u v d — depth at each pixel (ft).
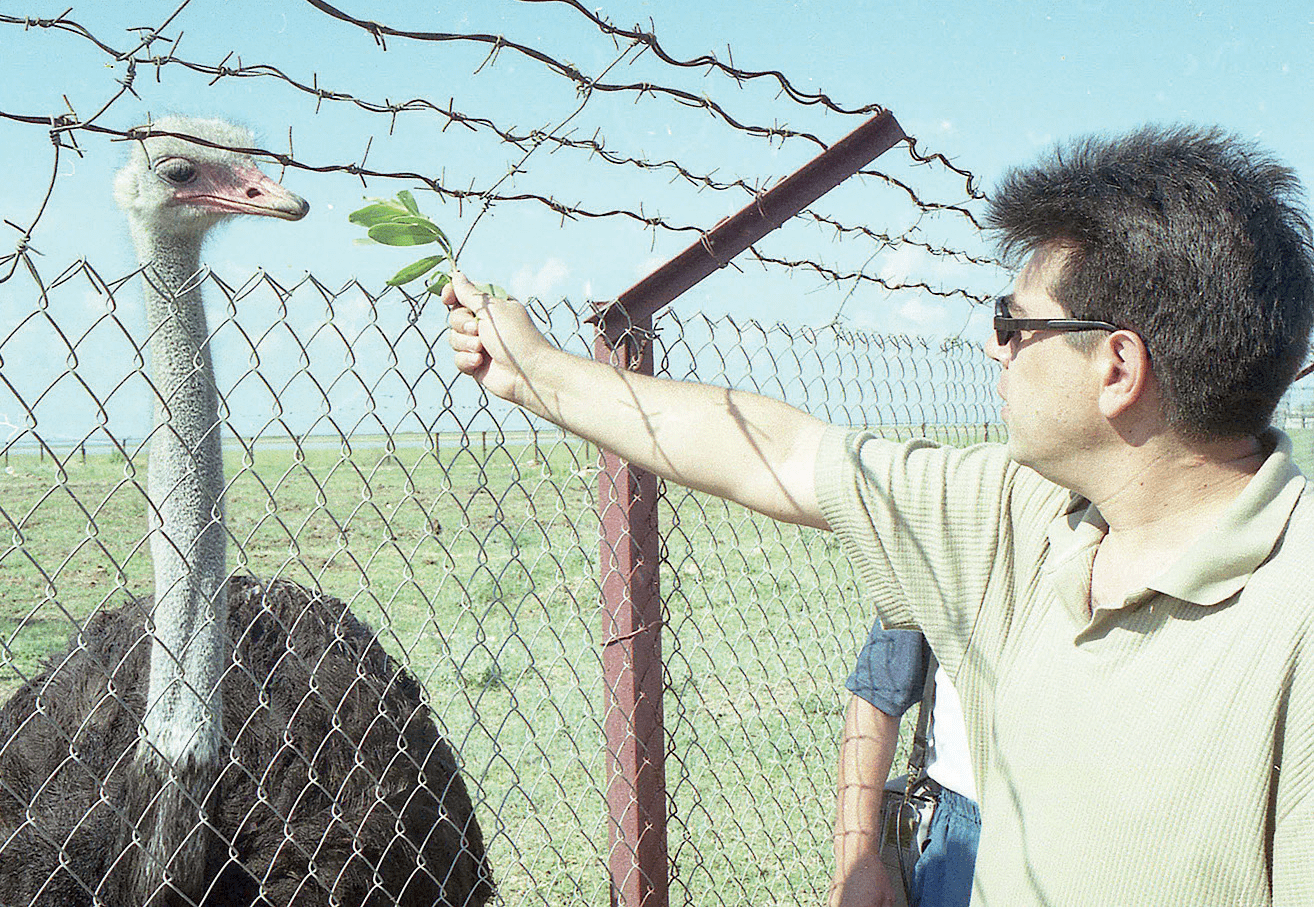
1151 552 4.42
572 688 20.67
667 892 7.99
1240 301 4.03
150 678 8.12
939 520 5.25
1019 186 4.49
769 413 5.96
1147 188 4.16
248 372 5.81
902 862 7.99
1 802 8.34
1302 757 3.81
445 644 7.08
